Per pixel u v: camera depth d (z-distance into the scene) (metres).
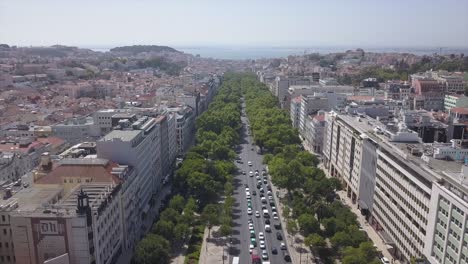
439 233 172.12
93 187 199.75
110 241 194.62
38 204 180.62
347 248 192.38
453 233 162.00
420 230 187.75
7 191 195.38
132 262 198.50
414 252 193.62
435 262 173.75
